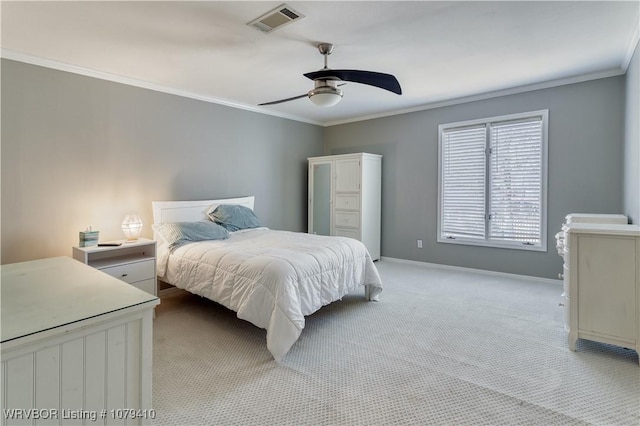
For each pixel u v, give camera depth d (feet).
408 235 17.81
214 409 6.04
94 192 11.46
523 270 14.49
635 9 7.84
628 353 8.00
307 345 8.55
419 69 11.68
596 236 7.82
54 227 10.64
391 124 18.15
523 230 14.42
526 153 14.17
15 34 8.71
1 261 9.73
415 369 7.36
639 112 9.09
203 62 10.75
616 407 6.04
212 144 14.97
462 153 15.92
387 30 8.73
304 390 6.62
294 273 8.55
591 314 7.91
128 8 7.50
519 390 6.57
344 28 8.59
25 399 3.18
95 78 11.43
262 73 11.83
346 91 14.28
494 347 8.37
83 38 8.98
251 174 16.70
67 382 3.42
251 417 5.83
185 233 11.66
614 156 12.25
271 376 7.13
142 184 12.67
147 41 9.20
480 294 12.54
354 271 11.00
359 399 6.32
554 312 10.68
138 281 10.50
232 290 8.92
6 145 9.75
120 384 3.78
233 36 8.95
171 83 12.90
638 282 7.43
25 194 10.09
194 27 8.42
